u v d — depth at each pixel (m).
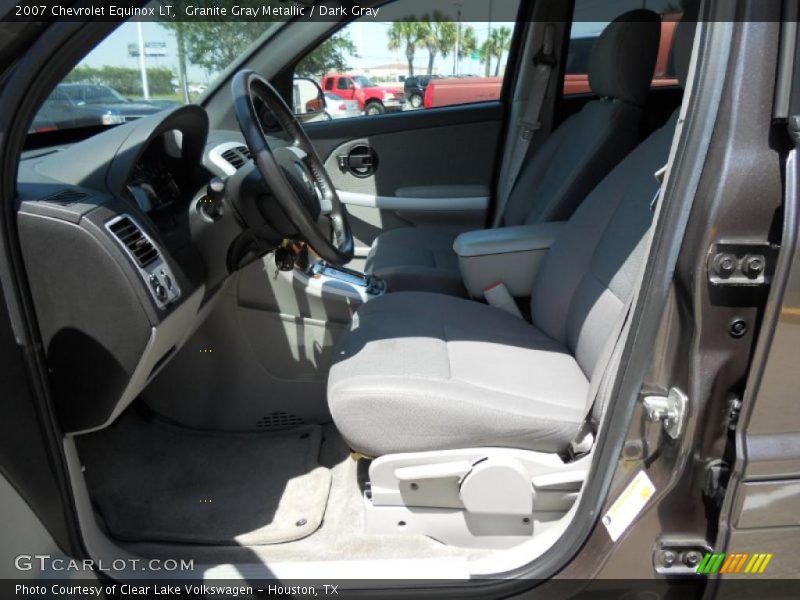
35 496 1.07
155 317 1.11
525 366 1.49
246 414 1.84
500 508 1.29
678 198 0.93
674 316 0.96
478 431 1.27
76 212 1.03
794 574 1.04
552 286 1.76
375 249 2.49
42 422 1.05
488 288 1.98
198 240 1.44
